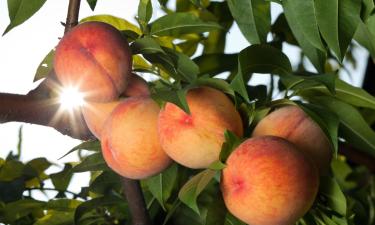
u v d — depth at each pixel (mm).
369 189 1025
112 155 614
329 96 673
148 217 696
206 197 717
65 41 607
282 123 604
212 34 894
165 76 711
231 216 628
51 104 633
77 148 700
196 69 630
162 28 680
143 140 602
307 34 594
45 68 678
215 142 585
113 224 774
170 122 589
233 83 604
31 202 773
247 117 617
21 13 603
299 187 551
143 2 672
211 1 886
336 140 595
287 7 636
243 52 605
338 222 623
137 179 655
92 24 611
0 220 777
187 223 737
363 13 614
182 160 598
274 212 551
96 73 600
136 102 611
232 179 563
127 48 615
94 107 626
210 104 589
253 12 663
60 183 823
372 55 712
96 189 761
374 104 678
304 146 601
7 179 824
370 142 679
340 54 583
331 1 590
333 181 613
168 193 687
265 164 549
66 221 771
